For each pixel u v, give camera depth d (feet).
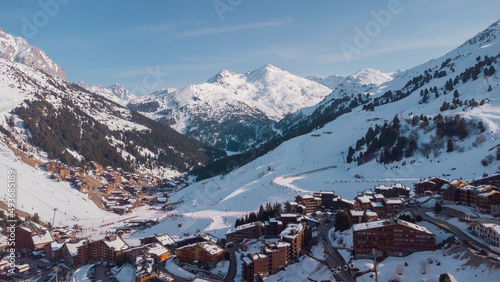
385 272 305.73
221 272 382.83
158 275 390.01
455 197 457.27
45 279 453.99
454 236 333.42
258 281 338.54
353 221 431.43
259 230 469.16
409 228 334.44
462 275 275.39
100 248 506.07
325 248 386.52
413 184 584.40
